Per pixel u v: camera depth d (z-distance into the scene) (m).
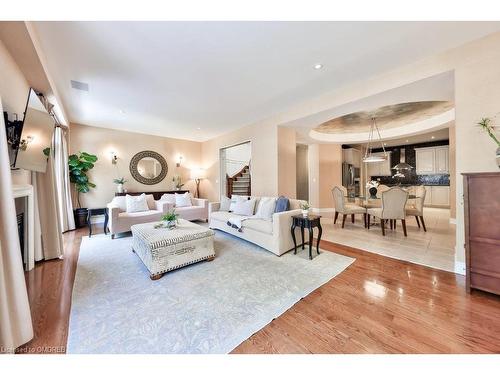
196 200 5.62
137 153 5.96
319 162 6.79
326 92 3.38
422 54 2.39
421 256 2.84
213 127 5.43
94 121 4.89
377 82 2.87
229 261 2.71
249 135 5.14
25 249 2.38
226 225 3.93
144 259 2.48
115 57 2.36
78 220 4.85
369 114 4.58
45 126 2.51
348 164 7.84
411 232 4.16
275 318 1.58
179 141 6.74
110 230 3.96
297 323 1.52
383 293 1.92
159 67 2.59
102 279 2.24
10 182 1.29
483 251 1.83
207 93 3.38
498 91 2.01
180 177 6.73
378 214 4.05
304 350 1.28
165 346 1.31
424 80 2.50
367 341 1.34
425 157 7.78
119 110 4.13
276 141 4.41
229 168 8.01
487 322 1.51
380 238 3.74
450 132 4.92
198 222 5.36
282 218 2.93
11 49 1.97
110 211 3.89
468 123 2.17
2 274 1.18
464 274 2.26
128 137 5.82
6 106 1.97
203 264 2.62
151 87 3.13
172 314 1.63
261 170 4.78
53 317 1.60
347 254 2.95
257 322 1.54
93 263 2.68
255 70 2.70
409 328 1.46
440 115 4.51
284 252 2.98
